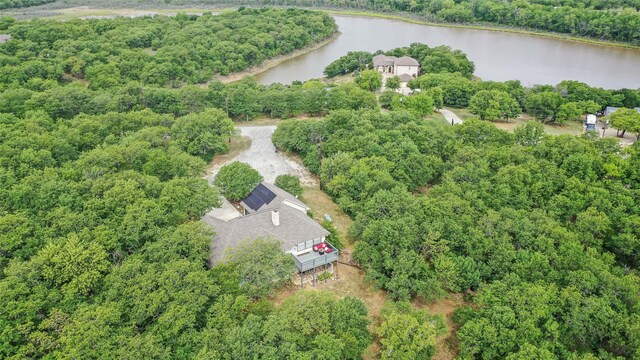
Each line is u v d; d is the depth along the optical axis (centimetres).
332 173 7206
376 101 10594
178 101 10169
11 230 5144
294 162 8444
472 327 4572
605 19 17425
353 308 4556
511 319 4528
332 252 5622
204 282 4591
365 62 14612
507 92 11344
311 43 17800
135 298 4444
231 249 5103
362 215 6025
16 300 4372
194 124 8381
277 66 15925
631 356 4397
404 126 8262
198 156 8250
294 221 5794
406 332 4294
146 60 13388
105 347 3997
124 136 8238
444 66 13562
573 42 17825
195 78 13525
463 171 6831
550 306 4738
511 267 5225
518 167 6825
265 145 9100
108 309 4281
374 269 5362
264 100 10394
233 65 14638
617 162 6994
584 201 6316
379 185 6588
